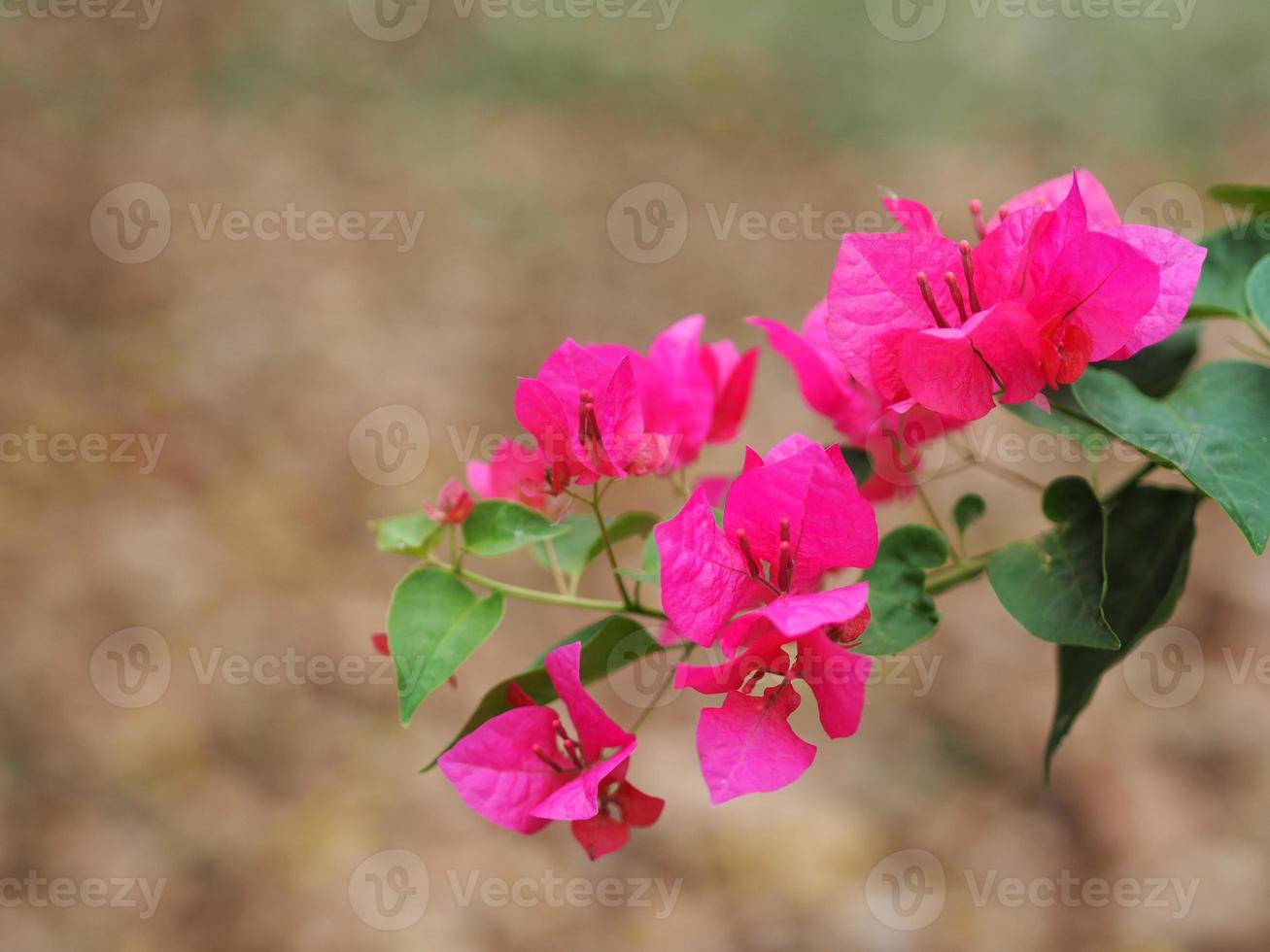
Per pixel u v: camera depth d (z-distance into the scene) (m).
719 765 0.71
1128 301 0.74
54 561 3.42
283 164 5.37
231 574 3.55
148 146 5.21
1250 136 6.10
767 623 0.71
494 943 2.79
